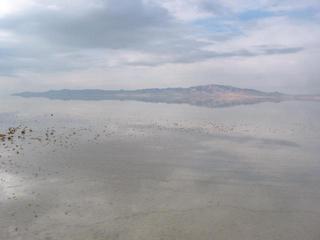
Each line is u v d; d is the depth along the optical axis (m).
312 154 16.09
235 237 8.79
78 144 17.42
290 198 11.09
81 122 24.53
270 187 11.97
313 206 10.53
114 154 15.70
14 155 15.11
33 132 20.36
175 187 11.91
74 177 12.62
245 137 19.81
